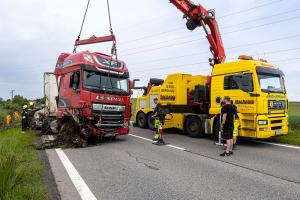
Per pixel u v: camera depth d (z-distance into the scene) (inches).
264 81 397.4
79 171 256.4
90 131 403.5
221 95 437.7
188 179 233.0
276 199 188.1
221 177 239.5
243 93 402.6
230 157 324.5
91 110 396.2
